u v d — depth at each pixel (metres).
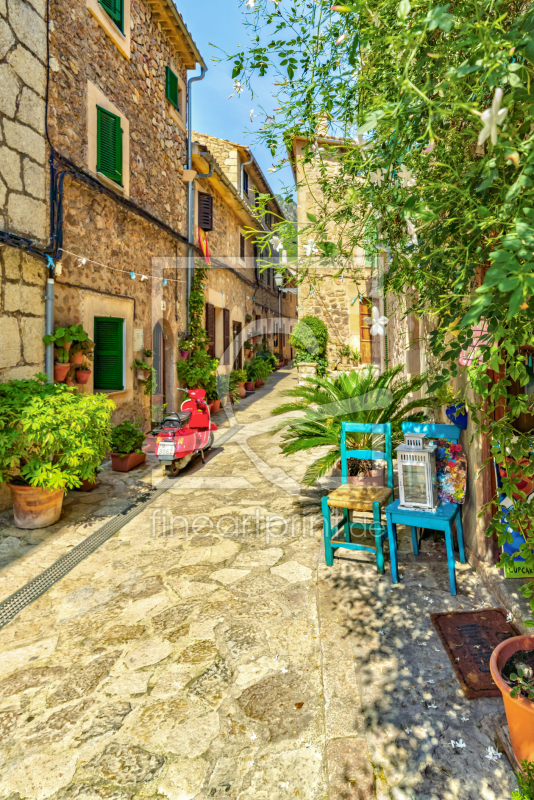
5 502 4.73
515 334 1.54
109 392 6.75
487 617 2.69
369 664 2.36
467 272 1.74
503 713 2.02
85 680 2.36
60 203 5.41
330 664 2.37
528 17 1.18
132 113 7.52
